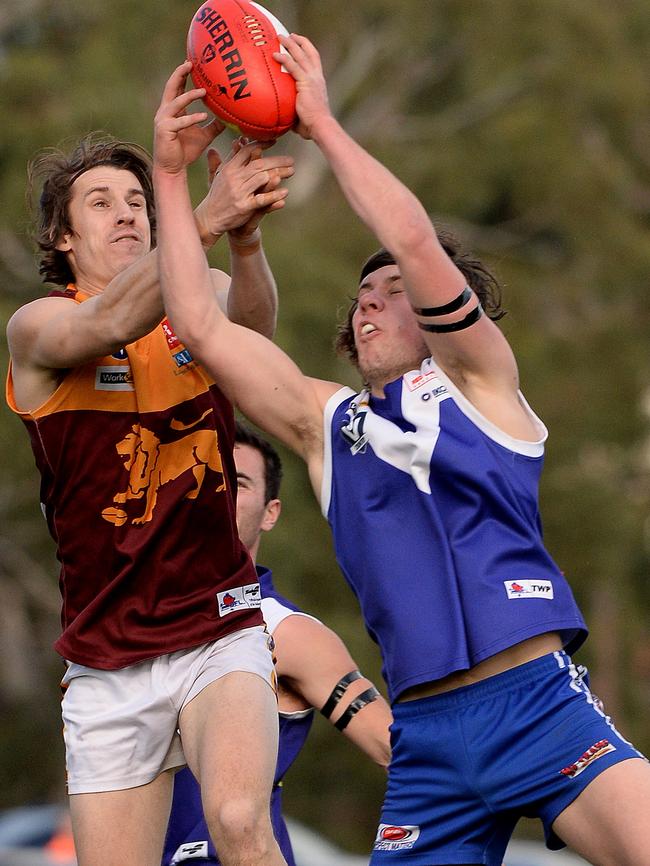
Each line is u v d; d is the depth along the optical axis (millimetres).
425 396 16766
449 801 16406
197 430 16969
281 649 19641
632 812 15289
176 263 16344
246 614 16906
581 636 16719
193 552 16781
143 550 16578
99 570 16859
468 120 93875
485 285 18922
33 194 18422
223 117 16500
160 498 16750
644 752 89125
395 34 92500
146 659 16594
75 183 17766
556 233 97500
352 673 19672
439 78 95375
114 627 16672
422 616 16344
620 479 92125
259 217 17250
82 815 16688
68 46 84812
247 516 20594
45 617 82562
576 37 92188
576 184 91562
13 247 74750
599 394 88375
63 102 75312
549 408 85750
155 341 17109
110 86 76250
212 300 16609
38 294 75938
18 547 77250
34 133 72875
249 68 16281
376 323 17234
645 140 100375
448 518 16516
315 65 16500
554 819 15938
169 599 16703
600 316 94062
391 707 16969
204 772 15625
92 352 16453
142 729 16625
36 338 16750
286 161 16719
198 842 18672
